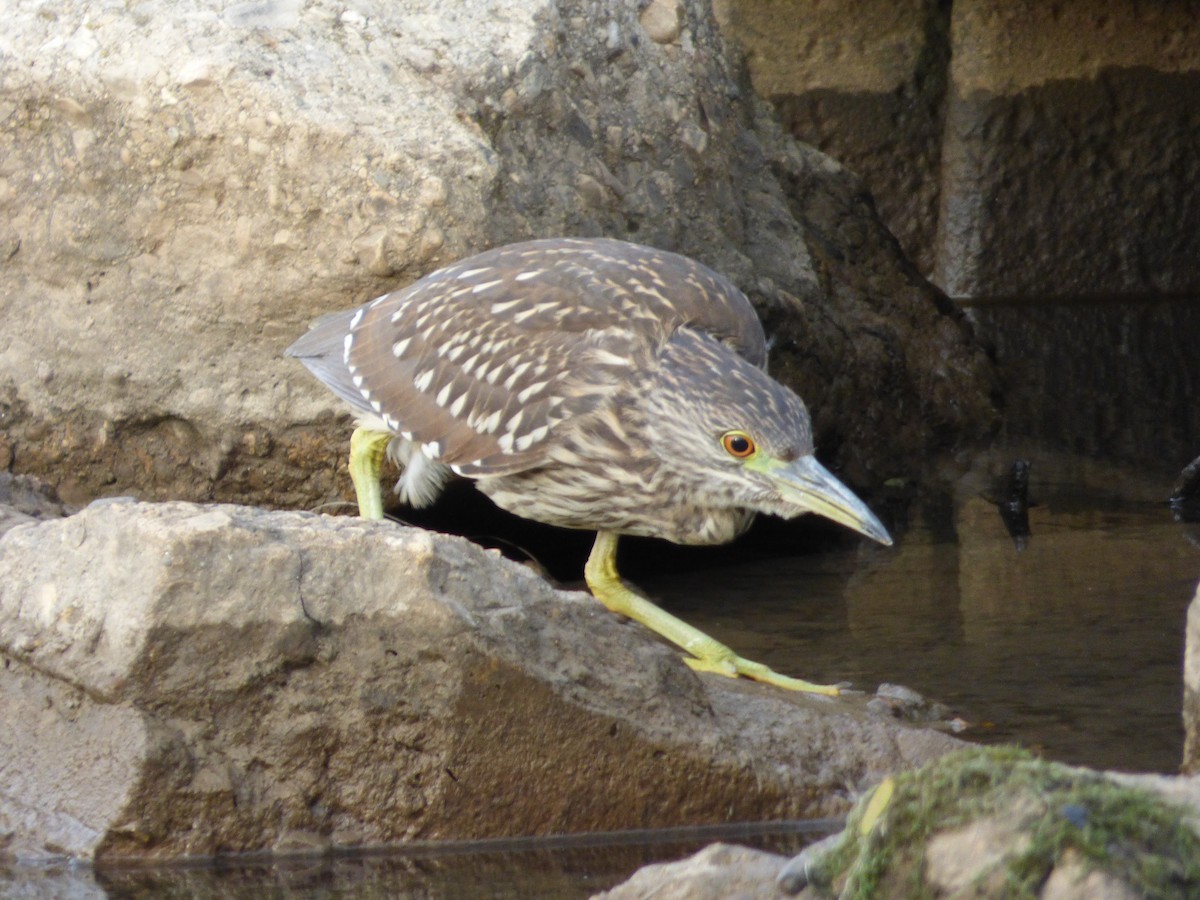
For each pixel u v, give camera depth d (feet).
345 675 24.75
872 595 36.78
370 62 37.60
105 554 24.86
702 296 32.24
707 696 26.86
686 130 44.62
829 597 36.78
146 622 23.98
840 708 28.53
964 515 44.04
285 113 36.06
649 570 39.68
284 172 36.22
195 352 38.06
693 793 26.00
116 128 37.70
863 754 27.27
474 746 25.00
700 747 25.96
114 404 38.88
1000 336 67.51
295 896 22.62
